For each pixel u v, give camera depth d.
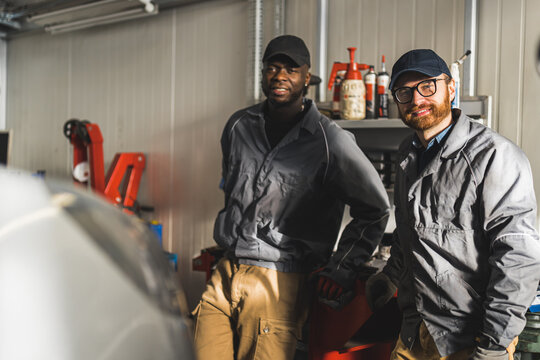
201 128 3.68
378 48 2.94
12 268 0.33
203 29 3.65
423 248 1.45
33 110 4.70
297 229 1.95
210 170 3.65
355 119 2.61
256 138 2.03
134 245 0.44
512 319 1.26
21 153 4.81
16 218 0.36
